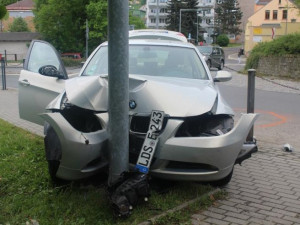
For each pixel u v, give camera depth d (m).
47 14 53.59
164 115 4.36
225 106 4.93
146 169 4.28
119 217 4.07
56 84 6.02
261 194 5.09
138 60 6.20
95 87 4.73
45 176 5.09
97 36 51.19
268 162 6.48
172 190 4.93
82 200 4.46
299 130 9.20
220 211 4.51
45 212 4.18
